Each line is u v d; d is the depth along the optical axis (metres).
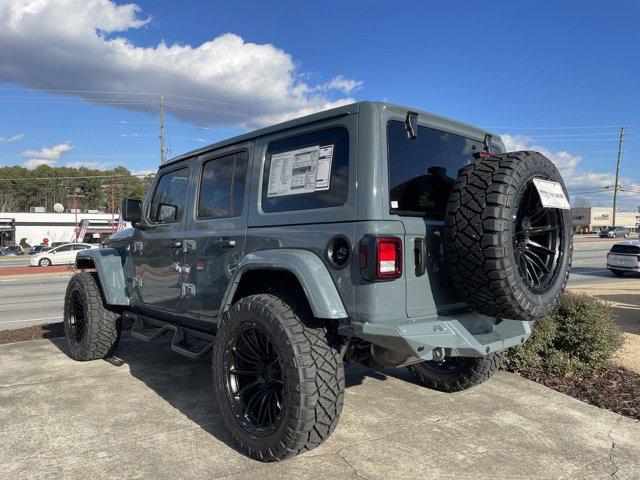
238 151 3.74
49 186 121.12
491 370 3.99
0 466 2.92
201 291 3.92
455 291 3.12
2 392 4.25
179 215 4.34
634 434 3.40
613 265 19.30
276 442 2.81
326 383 2.77
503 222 2.66
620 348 5.54
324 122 3.07
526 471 2.86
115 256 5.14
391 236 2.72
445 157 3.35
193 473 2.82
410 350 2.65
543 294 2.97
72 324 5.44
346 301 2.78
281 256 3.02
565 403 3.98
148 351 5.77
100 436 3.33
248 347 3.13
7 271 26.91
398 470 2.84
